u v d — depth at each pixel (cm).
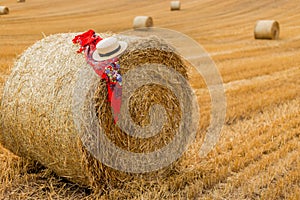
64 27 2159
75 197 502
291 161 581
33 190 509
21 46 1474
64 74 483
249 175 541
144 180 530
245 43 1652
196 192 505
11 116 523
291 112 787
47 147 496
